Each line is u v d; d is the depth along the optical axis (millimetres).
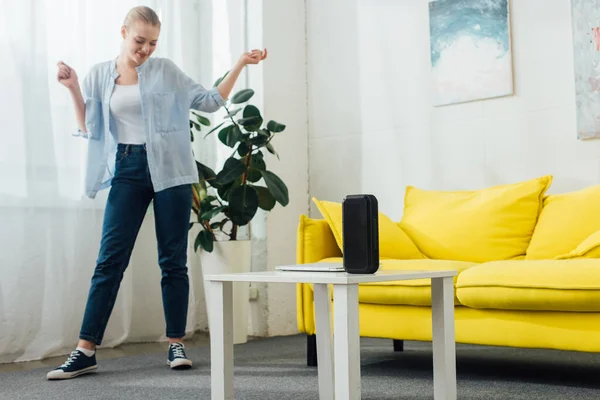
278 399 2037
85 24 3213
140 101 2682
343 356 1415
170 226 2723
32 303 2982
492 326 2205
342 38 3914
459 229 2836
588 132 2998
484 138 3334
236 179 3402
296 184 3969
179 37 3654
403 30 3652
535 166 3170
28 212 2975
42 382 2418
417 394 2082
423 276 1652
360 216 1553
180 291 2738
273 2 3916
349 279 1413
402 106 3645
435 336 1802
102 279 2598
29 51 2994
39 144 3023
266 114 3830
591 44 3004
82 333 2561
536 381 2236
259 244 3807
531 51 3197
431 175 3518
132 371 2621
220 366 1729
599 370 2430
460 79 3398
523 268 2145
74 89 2689
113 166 2760
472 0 3371
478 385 2186
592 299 1969
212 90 2818
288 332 3863
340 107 3912
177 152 2738
